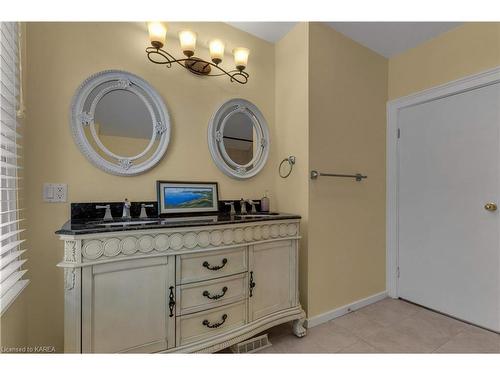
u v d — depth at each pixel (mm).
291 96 1987
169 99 1668
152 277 1125
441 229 2002
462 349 1528
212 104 1843
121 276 1061
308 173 1829
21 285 1103
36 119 1297
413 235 2184
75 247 979
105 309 1026
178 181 1680
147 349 1106
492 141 1731
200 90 1793
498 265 1705
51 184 1325
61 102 1354
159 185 1594
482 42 1759
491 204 1730
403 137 2262
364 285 2160
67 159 1362
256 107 2025
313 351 1501
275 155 2145
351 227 2082
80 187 1391
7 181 1092
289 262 1596
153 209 1570
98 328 1013
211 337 1266
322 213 1899
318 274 1859
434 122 2047
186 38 1515
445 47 1971
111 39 1482
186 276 1205
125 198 1511
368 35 2051
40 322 1295
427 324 1829
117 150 1491
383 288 2309
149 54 1590
